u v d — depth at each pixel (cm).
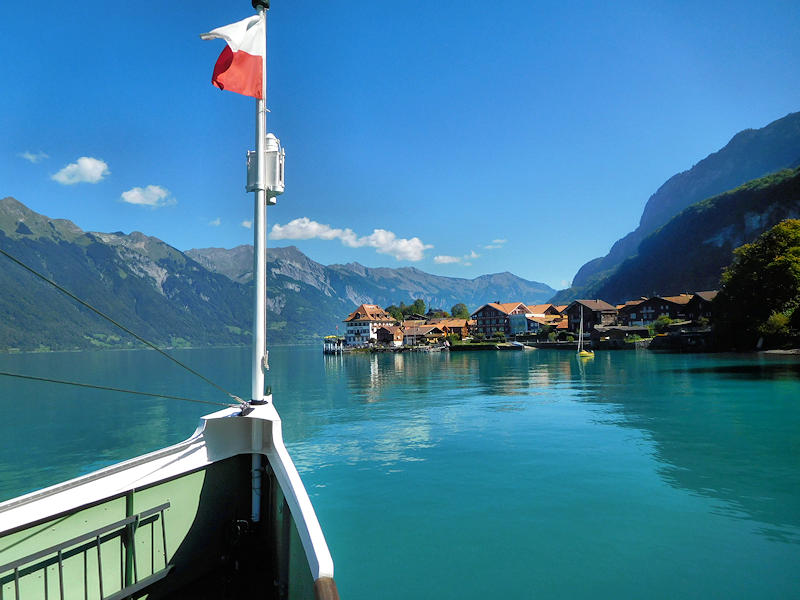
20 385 6725
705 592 966
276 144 781
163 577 613
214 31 731
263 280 779
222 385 6469
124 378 7981
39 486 1977
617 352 11025
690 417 2870
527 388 4728
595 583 1011
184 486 652
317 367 9944
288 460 641
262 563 687
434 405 3734
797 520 1307
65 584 536
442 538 1243
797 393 3716
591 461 1916
